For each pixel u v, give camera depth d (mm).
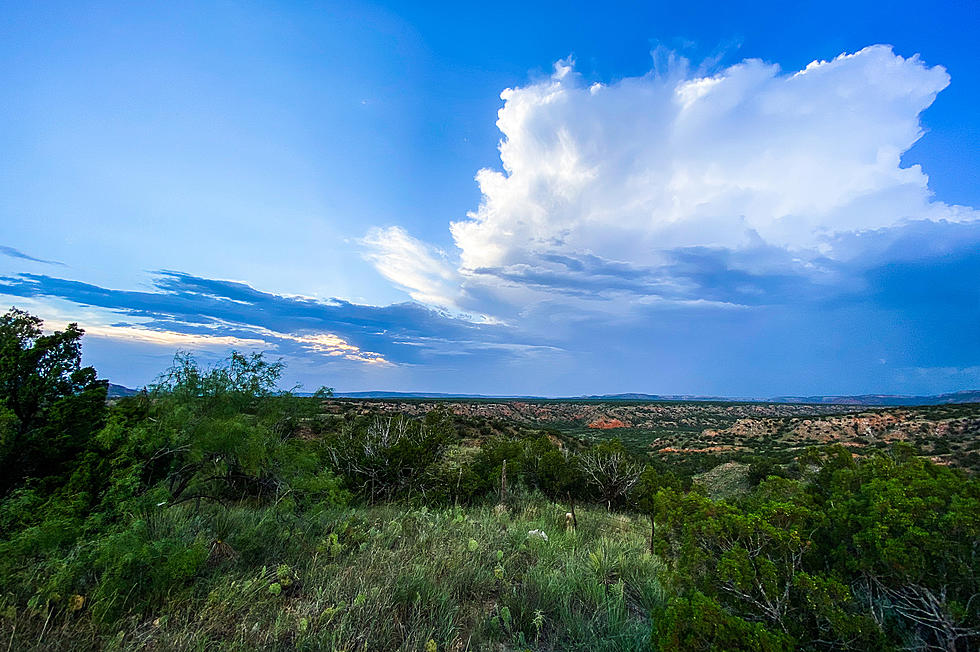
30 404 5719
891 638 2973
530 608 4098
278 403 9336
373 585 4141
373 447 11523
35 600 3258
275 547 5156
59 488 4902
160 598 3729
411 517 7426
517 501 11578
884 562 2992
